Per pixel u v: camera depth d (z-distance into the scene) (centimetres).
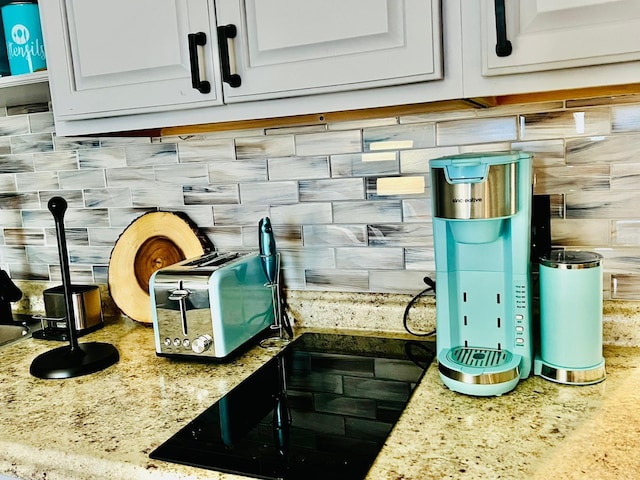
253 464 78
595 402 90
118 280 151
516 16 82
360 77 93
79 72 116
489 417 88
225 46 100
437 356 104
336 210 134
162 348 121
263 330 133
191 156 147
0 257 182
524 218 95
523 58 83
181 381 111
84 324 146
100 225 163
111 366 121
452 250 101
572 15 79
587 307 95
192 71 102
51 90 120
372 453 80
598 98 109
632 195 110
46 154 166
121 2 109
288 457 80
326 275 138
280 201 139
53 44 117
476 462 75
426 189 125
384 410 94
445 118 121
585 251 104
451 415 90
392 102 93
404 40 89
